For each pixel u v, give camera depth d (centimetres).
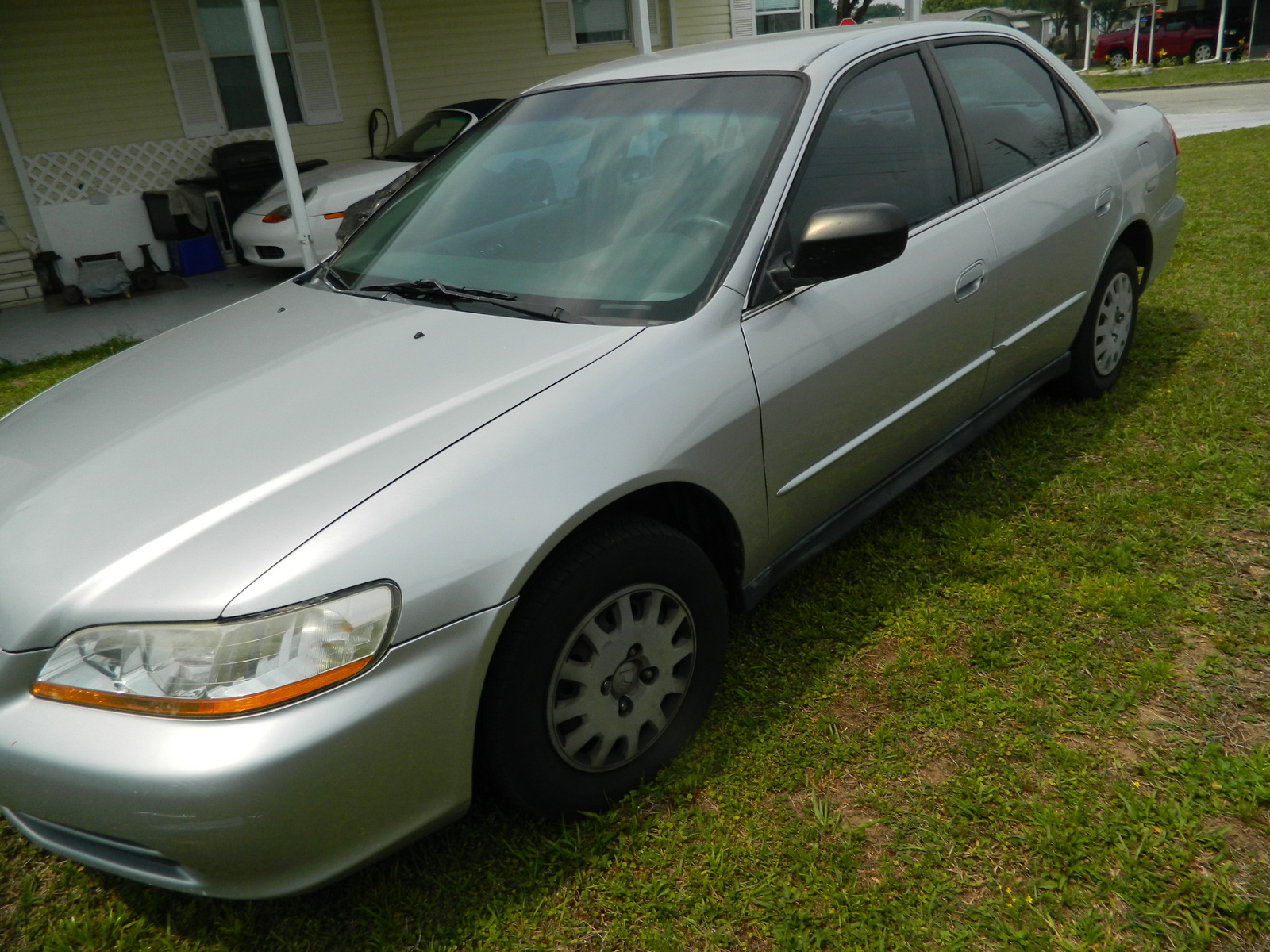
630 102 276
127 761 153
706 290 220
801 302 233
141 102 1003
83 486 187
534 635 181
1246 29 2980
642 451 195
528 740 187
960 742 220
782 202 232
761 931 180
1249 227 621
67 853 175
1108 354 379
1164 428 355
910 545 297
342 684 158
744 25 1448
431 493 172
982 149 300
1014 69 332
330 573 159
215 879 160
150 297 909
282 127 696
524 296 236
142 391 227
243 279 959
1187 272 539
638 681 208
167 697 155
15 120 940
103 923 194
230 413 203
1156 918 174
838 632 262
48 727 160
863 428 255
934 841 195
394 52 1143
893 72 279
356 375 210
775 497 233
